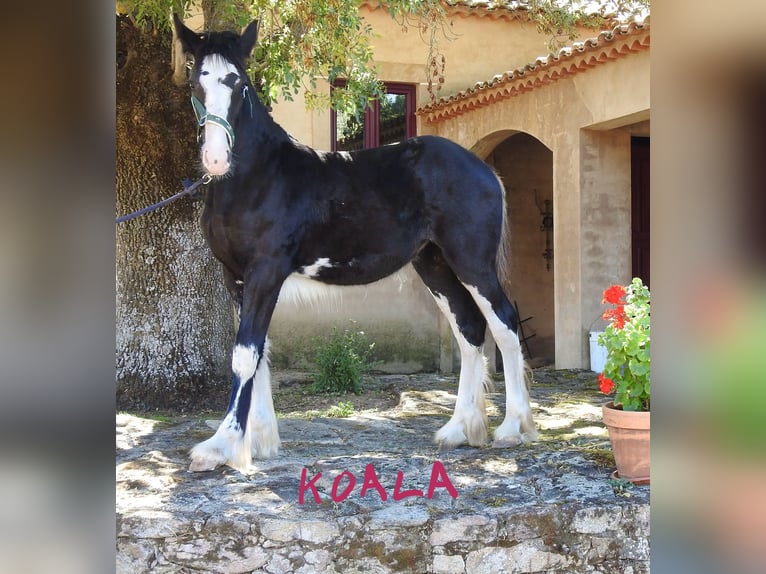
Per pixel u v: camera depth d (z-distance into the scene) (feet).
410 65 30.12
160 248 18.95
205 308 19.34
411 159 12.94
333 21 16.38
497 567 9.82
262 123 11.98
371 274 12.94
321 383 23.11
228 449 11.54
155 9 16.08
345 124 29.48
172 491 10.55
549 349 34.30
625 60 21.09
